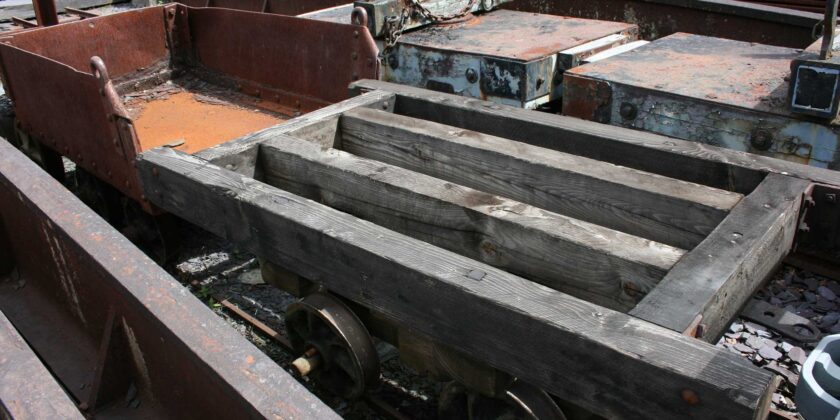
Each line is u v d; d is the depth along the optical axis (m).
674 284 2.00
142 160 3.21
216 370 1.83
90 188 5.05
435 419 3.29
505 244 2.53
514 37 5.52
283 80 5.50
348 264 2.37
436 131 3.38
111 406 2.73
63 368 3.01
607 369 1.78
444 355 2.63
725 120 3.90
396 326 2.95
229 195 2.76
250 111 5.53
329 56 4.97
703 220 2.54
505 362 2.03
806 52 3.68
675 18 6.32
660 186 2.68
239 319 4.12
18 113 5.25
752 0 7.18
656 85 4.20
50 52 5.52
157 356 2.38
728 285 2.03
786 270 4.14
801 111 3.59
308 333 3.32
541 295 1.96
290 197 2.69
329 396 3.49
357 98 3.94
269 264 3.24
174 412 2.50
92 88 3.94
